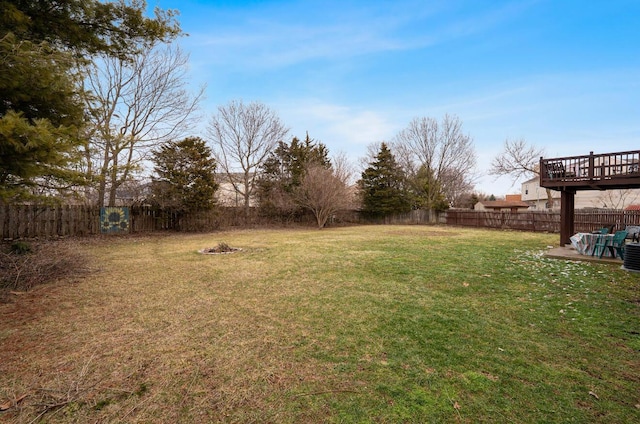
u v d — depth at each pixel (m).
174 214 15.69
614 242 7.39
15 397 2.03
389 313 3.77
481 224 20.86
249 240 11.97
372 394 2.13
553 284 5.18
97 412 1.91
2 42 3.35
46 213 11.40
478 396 2.13
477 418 1.90
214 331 3.19
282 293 4.60
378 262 7.03
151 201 14.59
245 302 4.16
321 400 2.06
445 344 2.94
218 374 2.37
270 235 14.37
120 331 3.17
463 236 13.77
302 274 5.84
